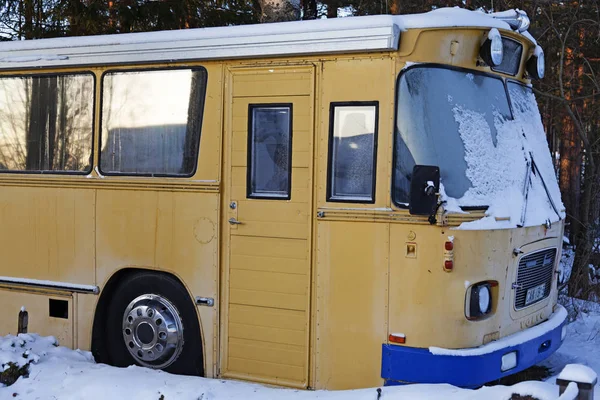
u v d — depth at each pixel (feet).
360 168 16.83
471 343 16.19
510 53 18.92
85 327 20.24
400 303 16.33
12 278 21.42
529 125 19.58
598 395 16.47
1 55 21.39
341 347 16.92
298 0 29.12
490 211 16.48
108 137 20.06
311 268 17.24
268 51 17.47
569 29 33.94
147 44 19.19
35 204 21.07
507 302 17.11
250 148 17.95
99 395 16.49
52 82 21.06
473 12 17.53
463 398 14.29
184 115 18.95
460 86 17.06
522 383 13.61
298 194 17.38
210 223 18.39
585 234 33.60
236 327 18.13
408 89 16.51
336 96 17.01
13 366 17.85
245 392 16.26
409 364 16.12
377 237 16.53
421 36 16.51
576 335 25.20
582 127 36.09
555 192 19.84
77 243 20.39
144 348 19.31
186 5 37.01
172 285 19.08
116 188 19.77
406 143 16.43
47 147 21.04
